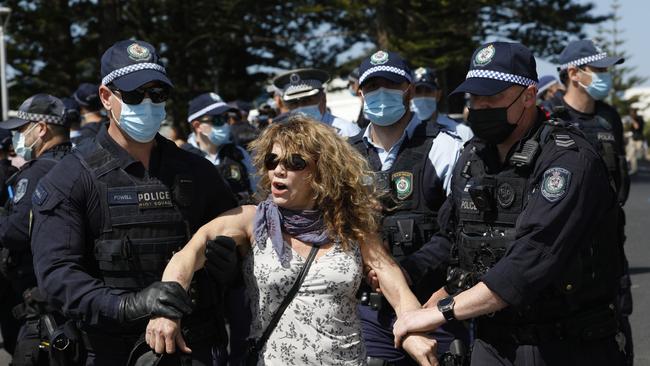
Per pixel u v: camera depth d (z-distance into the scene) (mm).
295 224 2973
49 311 4219
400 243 3975
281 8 27734
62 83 27812
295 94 5949
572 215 2820
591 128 5465
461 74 25703
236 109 8984
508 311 3045
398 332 2996
